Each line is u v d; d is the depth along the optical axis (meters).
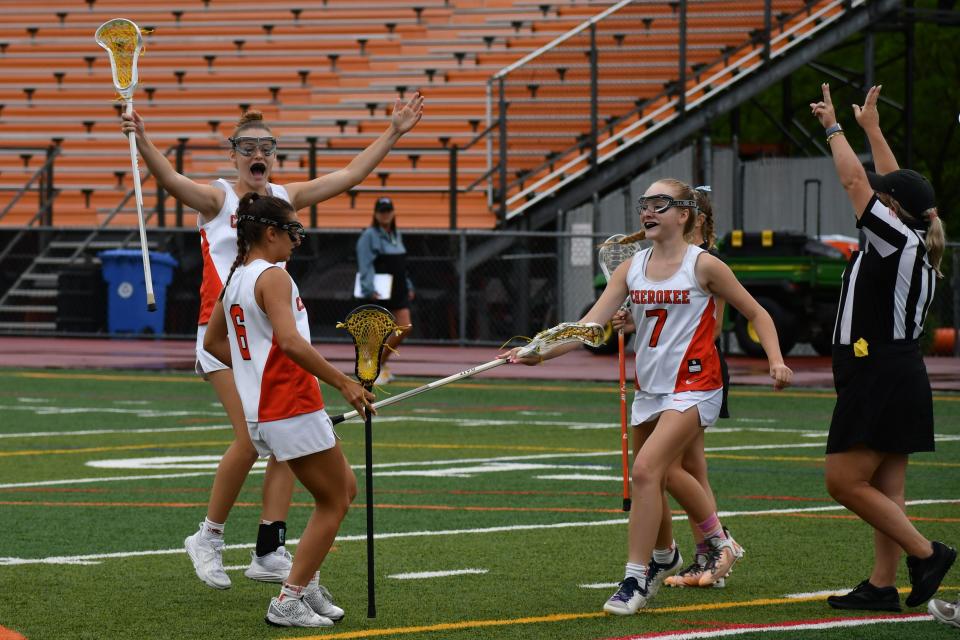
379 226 74.00
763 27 109.25
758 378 79.00
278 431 24.97
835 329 26.58
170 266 104.62
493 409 65.50
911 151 124.25
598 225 102.81
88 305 105.12
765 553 32.78
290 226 25.50
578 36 110.56
